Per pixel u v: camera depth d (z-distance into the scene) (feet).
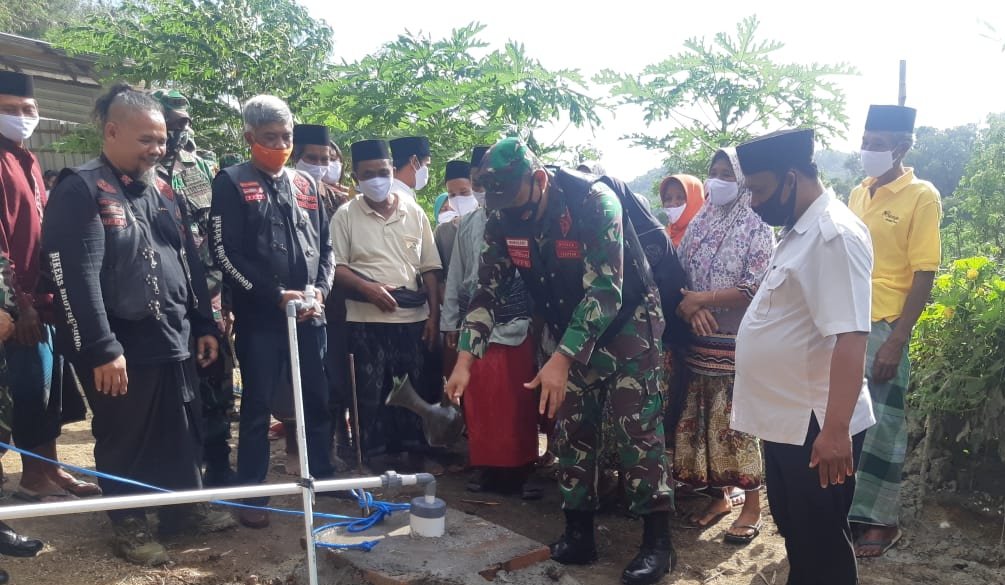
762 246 12.84
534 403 14.76
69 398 14.23
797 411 9.01
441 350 17.25
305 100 31.35
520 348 14.52
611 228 10.73
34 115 12.78
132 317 10.94
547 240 11.12
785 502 9.31
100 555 11.37
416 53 27.12
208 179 15.06
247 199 12.47
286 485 9.19
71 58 36.70
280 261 12.69
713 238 13.38
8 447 10.41
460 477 16.40
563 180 11.03
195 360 12.57
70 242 10.36
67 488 13.85
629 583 11.42
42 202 13.38
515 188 10.56
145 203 11.39
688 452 13.67
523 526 13.87
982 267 14.67
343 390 15.94
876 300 12.94
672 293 13.25
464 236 15.87
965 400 13.48
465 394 14.75
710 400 13.35
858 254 8.38
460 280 16.03
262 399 12.78
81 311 10.36
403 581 9.72
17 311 11.30
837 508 9.04
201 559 11.56
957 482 14.06
